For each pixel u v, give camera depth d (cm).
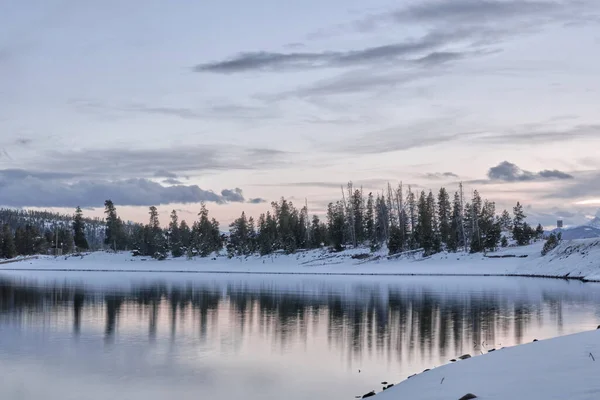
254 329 3891
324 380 2447
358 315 4672
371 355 2977
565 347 1917
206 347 3206
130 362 2794
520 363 1727
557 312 4634
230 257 17400
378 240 16900
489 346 3183
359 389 2300
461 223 15075
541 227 14988
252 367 2694
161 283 9350
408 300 5916
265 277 11600
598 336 2108
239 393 2255
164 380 2448
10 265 17288
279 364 2755
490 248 13512
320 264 14938
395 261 14000
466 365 1852
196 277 11725
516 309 4888
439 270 12350
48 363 2759
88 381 2430
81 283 9319
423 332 3712
